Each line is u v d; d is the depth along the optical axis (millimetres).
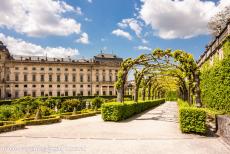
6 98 74688
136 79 24766
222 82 15672
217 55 19484
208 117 15711
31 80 77688
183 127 12070
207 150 8609
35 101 23281
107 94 85562
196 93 15633
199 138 10828
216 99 16969
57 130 13133
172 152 8312
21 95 76500
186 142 9953
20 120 16234
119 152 8219
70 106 24406
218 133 11859
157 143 9727
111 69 86375
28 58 80000
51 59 82250
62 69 81188
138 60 19188
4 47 75938
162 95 65938
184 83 29141
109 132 12320
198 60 32125
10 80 75312
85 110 25797
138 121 17281
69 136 11203
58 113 22375
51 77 79875
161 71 27625
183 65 16109
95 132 12328
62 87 81000
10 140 10273
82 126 14688
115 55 89500
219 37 18781
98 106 29516
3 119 16297
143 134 11742
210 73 18719
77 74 82812
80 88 82938
